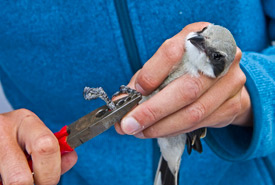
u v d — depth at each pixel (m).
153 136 0.44
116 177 0.56
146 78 0.43
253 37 0.55
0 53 0.53
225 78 0.43
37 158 0.39
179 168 0.56
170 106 0.42
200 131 0.51
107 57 0.51
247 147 0.51
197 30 0.45
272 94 0.49
